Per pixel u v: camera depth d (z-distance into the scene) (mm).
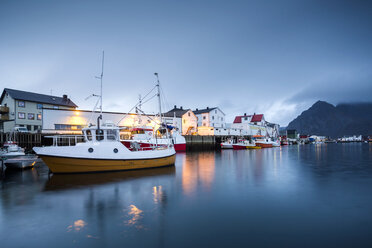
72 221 7750
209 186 13008
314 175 16719
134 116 44812
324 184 13539
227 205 9484
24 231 6977
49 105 44469
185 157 32469
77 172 16016
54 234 6742
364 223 7520
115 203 9766
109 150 16688
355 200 10188
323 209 8945
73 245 6059
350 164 23625
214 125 66562
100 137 17016
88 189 12203
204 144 51750
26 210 8898
